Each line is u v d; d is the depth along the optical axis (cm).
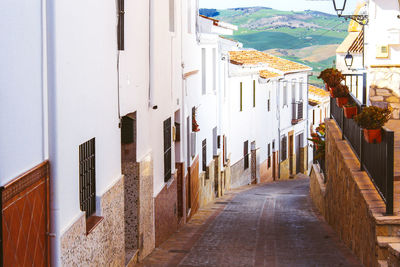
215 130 2284
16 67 511
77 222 655
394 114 1700
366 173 1016
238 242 1234
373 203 842
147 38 1081
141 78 1029
